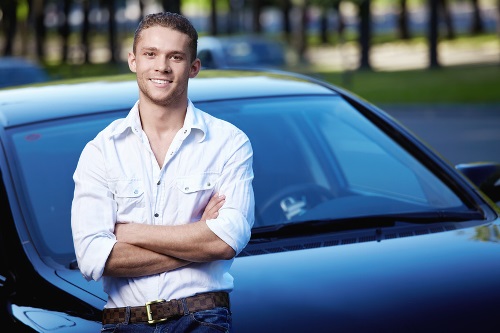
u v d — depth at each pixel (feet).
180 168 10.21
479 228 13.64
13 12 215.10
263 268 12.26
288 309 11.25
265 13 342.44
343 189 15.24
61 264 12.74
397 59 174.70
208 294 10.21
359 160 15.47
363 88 108.78
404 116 79.20
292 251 12.88
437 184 14.84
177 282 10.12
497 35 197.36
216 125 10.41
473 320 11.18
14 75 85.35
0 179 13.88
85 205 10.18
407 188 14.79
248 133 15.42
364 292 11.61
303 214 14.28
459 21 297.74
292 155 15.58
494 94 87.20
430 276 12.01
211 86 16.39
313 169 15.52
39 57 228.84
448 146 55.67
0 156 14.16
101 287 11.98
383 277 11.98
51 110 15.15
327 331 10.84
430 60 138.41
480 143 56.34
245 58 90.74
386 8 336.70
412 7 333.01
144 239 9.98
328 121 15.97
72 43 270.05
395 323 11.03
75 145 14.26
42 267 12.67
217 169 10.30
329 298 11.47
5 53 217.56
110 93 15.66
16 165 14.06
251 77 17.28
